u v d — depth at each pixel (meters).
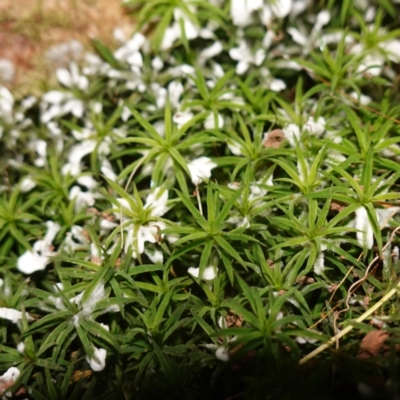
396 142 0.18
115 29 0.20
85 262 0.17
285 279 0.17
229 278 0.17
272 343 0.15
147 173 0.19
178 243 0.16
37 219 0.19
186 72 0.20
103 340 0.17
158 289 0.17
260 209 0.17
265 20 0.20
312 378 0.15
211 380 0.16
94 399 0.16
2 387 0.17
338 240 0.16
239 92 0.20
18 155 0.20
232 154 0.19
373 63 0.19
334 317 0.16
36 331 0.17
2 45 0.20
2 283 0.18
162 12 0.20
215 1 0.20
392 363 0.14
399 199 0.17
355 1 0.20
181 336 0.17
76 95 0.20
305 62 0.19
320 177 0.17
